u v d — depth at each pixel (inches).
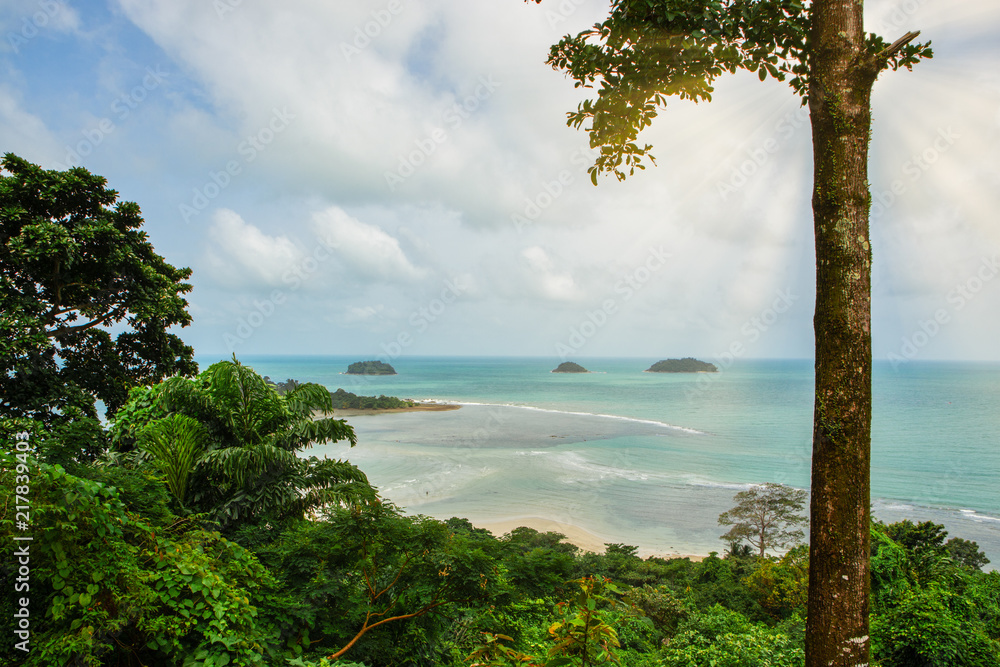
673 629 582.9
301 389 350.6
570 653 150.3
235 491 277.3
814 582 109.3
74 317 573.0
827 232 111.4
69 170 559.5
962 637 241.3
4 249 509.4
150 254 642.8
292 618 182.2
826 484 107.3
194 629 151.1
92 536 143.3
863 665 104.0
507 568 223.6
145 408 308.8
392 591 217.9
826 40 113.8
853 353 107.5
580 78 143.3
